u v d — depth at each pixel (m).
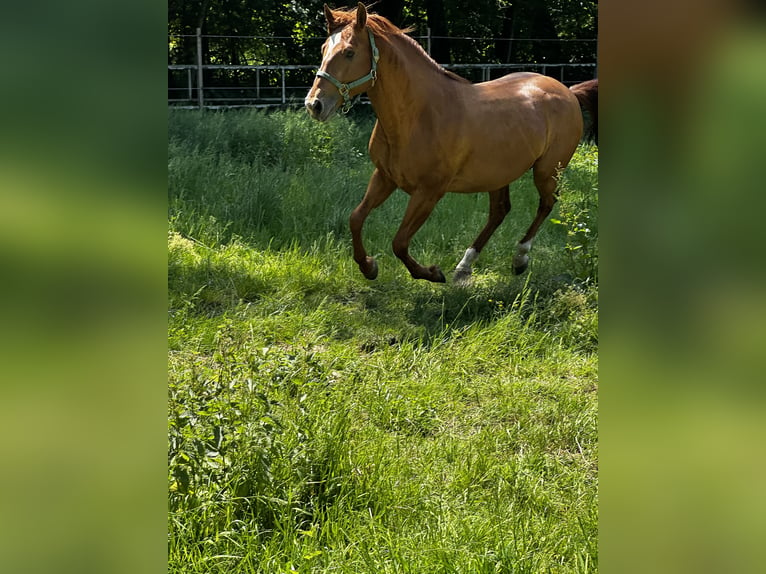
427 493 2.98
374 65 5.27
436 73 5.59
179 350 4.46
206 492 2.56
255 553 2.42
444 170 5.66
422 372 4.43
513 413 3.95
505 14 19.23
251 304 5.66
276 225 7.39
